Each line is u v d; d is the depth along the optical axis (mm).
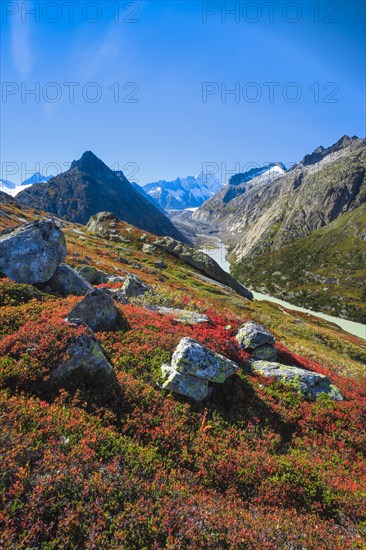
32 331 13711
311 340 52250
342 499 10633
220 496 9617
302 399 17859
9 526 6375
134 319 20609
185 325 22531
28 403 10195
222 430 13148
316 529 8859
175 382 14266
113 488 7816
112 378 13266
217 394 15727
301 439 14789
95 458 8891
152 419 12227
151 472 9359
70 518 6633
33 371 11758
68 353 12695
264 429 14203
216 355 16156
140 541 6715
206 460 10953
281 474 11305
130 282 31672
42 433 9000
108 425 11047
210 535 7348
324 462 12992
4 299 19062
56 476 7531
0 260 23609
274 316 64938
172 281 72500
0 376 11398
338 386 22234
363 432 15867
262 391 17250
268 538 7906
